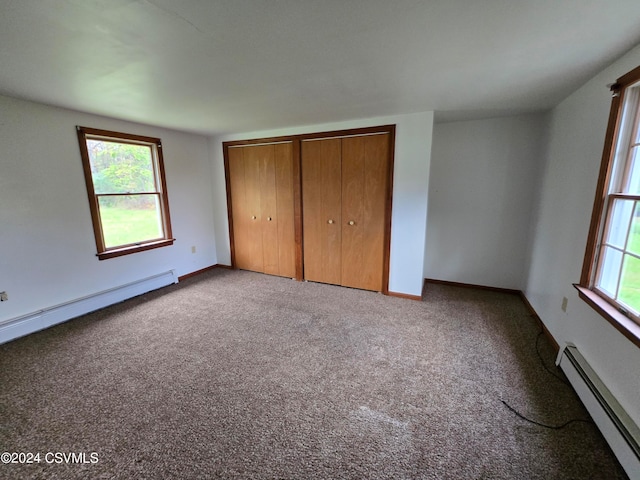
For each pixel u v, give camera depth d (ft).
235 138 13.71
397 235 11.12
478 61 5.73
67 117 9.16
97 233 10.22
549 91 7.58
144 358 7.39
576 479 4.29
